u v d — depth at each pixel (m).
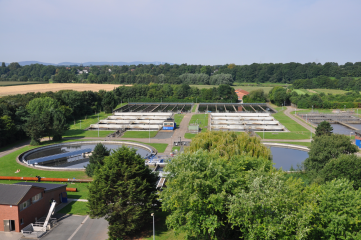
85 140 133.25
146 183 53.56
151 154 107.88
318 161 75.44
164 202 48.50
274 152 114.62
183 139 133.38
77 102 188.38
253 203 39.31
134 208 51.03
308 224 41.88
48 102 163.75
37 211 59.28
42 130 123.06
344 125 165.50
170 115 185.88
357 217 41.50
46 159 104.69
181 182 45.56
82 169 92.88
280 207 40.38
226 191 46.28
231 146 71.19
